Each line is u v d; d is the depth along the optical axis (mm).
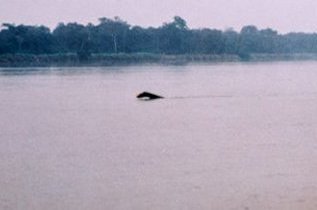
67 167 20312
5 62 137625
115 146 25266
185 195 15992
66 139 27688
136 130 30969
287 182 17281
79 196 16062
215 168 19734
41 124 34094
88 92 61250
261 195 15750
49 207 14992
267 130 30203
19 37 141500
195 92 60250
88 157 22422
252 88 66500
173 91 61844
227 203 15047
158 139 27375
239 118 36312
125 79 86812
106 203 15312
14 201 15562
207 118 36531
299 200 15117
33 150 24344
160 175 18703
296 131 29641
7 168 20156
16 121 35750
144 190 16672
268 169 19375
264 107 43781
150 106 45625
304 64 180375
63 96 56156
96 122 34938
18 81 81812
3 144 26156
